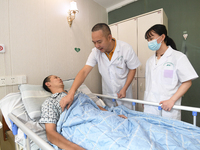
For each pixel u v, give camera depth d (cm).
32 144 81
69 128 87
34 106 102
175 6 198
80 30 199
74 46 189
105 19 257
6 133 120
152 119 96
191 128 85
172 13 201
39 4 147
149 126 81
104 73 142
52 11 160
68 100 96
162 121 92
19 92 119
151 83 117
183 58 98
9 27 124
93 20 226
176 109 104
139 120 91
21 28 132
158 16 182
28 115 97
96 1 231
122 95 130
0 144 121
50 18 158
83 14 205
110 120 85
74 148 69
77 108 99
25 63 136
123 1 236
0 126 93
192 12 186
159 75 111
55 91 122
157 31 104
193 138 74
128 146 62
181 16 194
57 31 166
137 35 203
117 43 132
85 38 208
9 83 124
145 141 64
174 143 65
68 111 96
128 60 135
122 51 133
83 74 123
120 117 96
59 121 88
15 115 93
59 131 85
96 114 95
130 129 82
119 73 140
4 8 120
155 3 213
